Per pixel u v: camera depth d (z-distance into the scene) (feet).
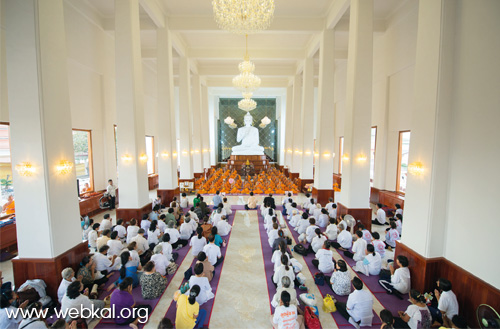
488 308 10.39
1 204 19.77
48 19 13.43
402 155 30.91
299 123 53.72
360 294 11.32
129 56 23.22
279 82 63.00
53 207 13.51
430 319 10.30
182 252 19.10
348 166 24.12
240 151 70.38
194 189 43.80
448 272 12.88
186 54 41.11
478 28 11.50
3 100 19.12
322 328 11.32
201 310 11.55
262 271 16.35
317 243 18.26
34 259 13.26
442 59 12.77
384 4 28.71
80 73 28.63
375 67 34.91
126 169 23.97
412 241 14.51
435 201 13.20
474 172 11.68
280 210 31.58
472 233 11.73
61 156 14.19
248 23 19.33
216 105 83.71
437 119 12.96
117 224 20.21
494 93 10.77
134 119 23.63
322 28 31.68
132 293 13.96
